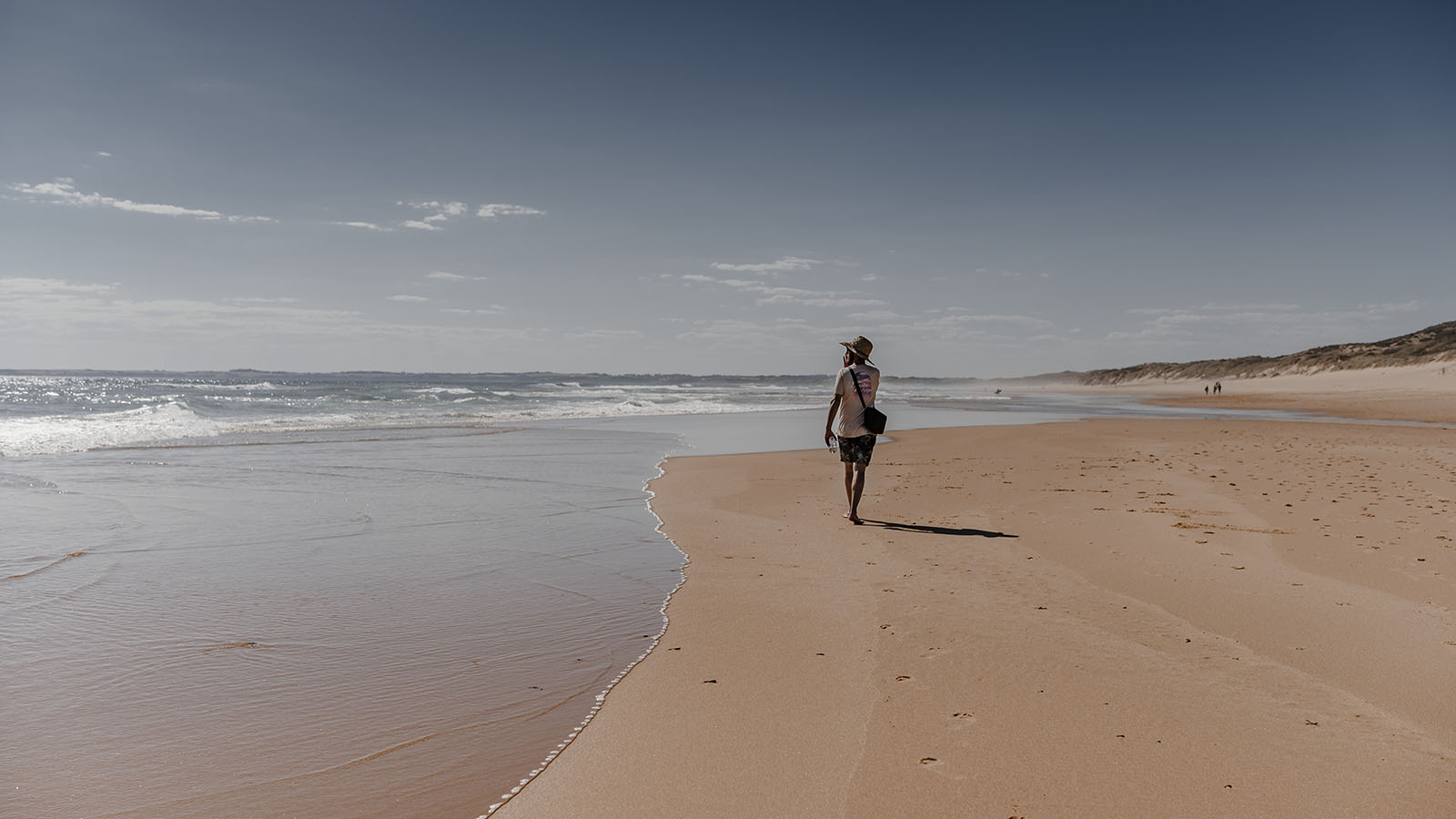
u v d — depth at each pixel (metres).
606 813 2.50
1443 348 86.88
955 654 3.97
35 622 4.30
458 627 4.39
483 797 2.59
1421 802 2.52
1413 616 4.54
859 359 7.82
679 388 79.12
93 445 14.15
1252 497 9.09
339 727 3.12
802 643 4.16
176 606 4.66
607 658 3.94
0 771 2.70
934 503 8.82
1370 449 16.12
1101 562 5.94
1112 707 3.30
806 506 8.67
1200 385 126.81
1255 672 3.69
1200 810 2.49
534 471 11.37
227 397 38.50
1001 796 2.58
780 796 2.60
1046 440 18.39
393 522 7.39
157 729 3.06
